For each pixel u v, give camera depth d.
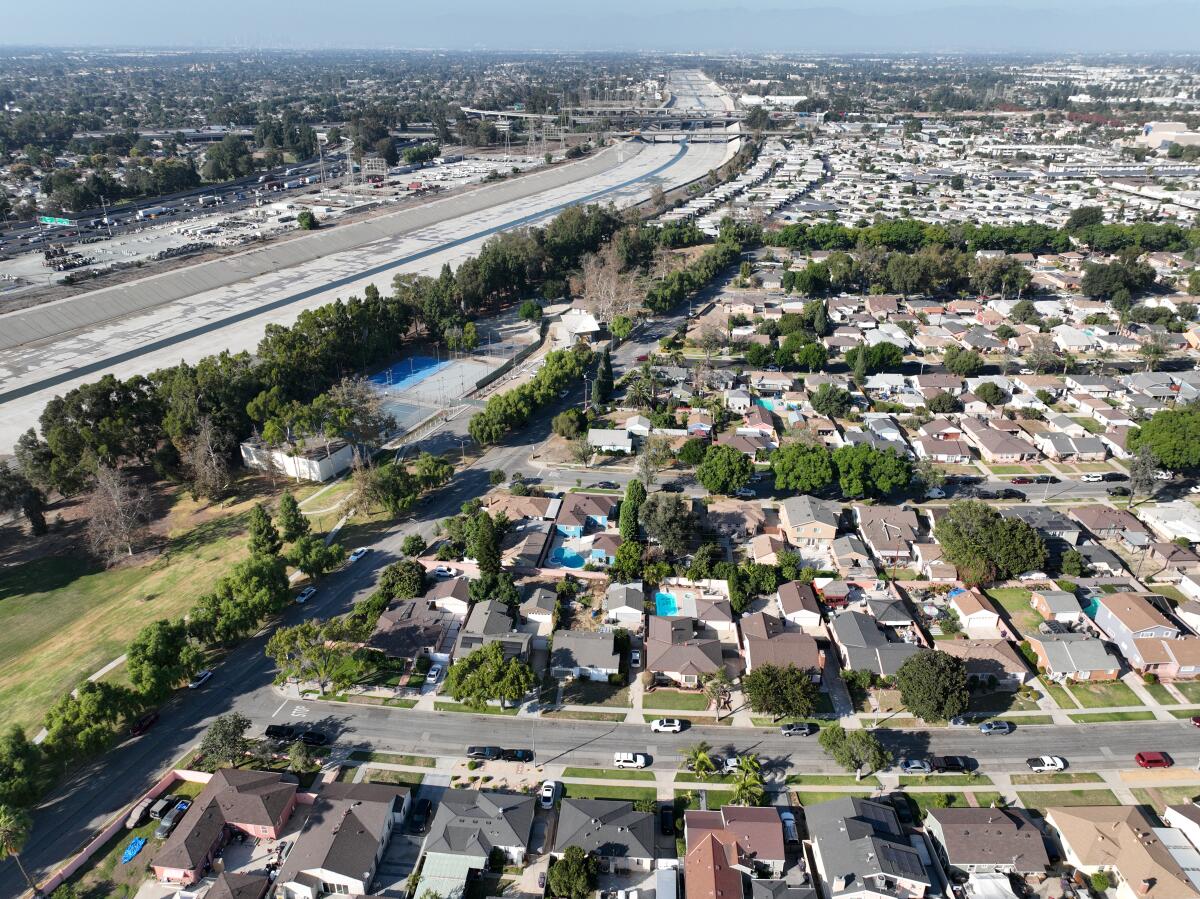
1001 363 191.62
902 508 127.00
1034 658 99.38
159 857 72.38
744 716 91.94
